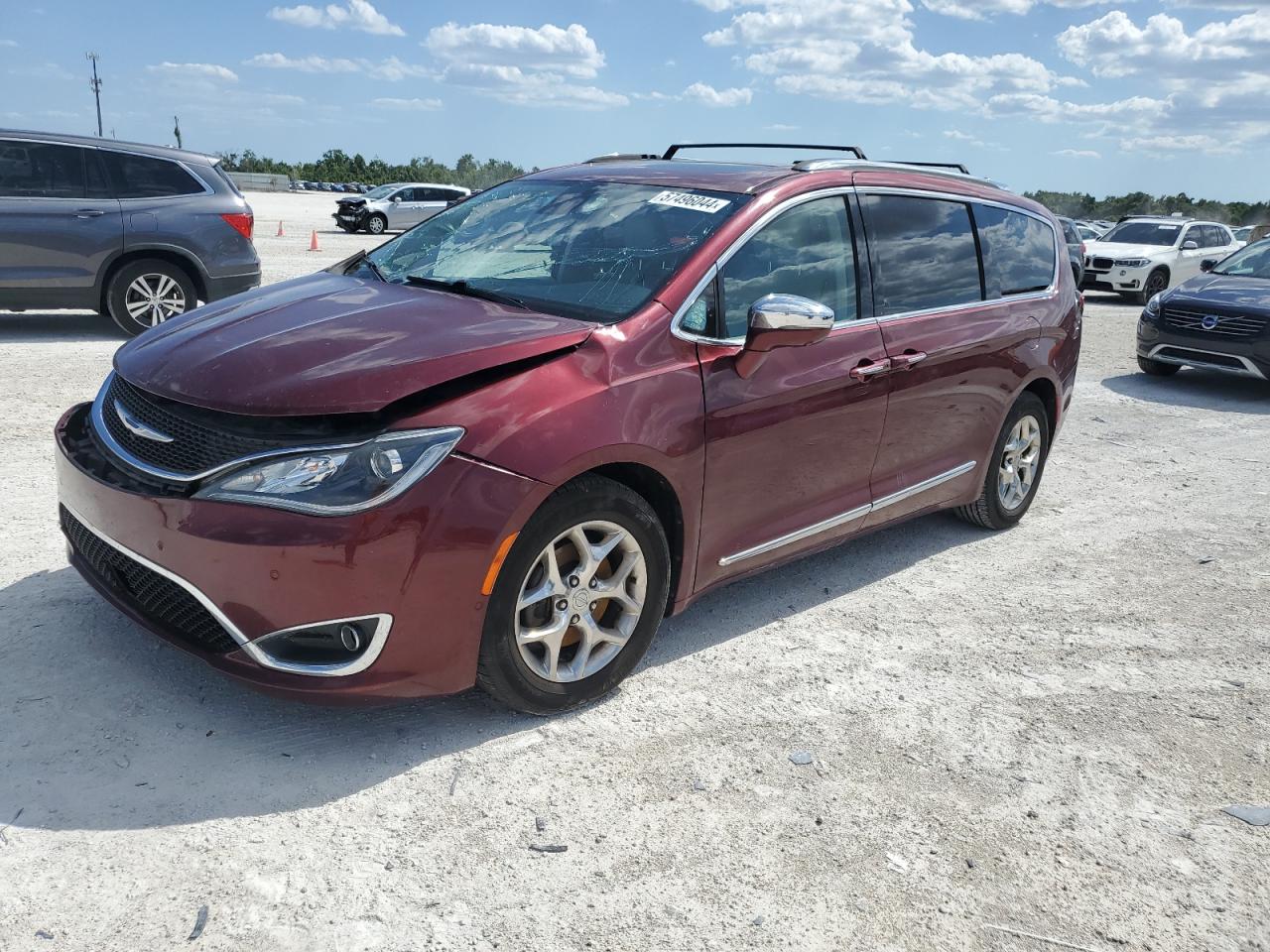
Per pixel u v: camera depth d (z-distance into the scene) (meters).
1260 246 11.53
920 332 4.51
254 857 2.66
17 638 3.63
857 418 4.23
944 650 4.18
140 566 3.12
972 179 5.27
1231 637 4.48
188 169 9.81
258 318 3.55
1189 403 9.76
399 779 3.04
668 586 3.66
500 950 2.42
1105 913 2.71
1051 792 3.24
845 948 2.52
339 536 2.83
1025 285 5.35
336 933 2.43
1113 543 5.62
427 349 3.16
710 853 2.82
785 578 4.84
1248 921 2.73
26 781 2.87
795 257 4.04
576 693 3.43
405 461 2.91
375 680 2.99
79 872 2.55
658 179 4.27
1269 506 6.49
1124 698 3.88
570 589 3.32
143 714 3.25
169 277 9.75
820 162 4.37
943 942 2.57
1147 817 3.14
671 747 3.32
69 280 9.29
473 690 3.58
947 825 3.03
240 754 3.10
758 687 3.76
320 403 2.92
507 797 2.99
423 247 4.36
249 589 2.87
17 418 6.46
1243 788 3.34
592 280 3.74
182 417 3.08
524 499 3.04
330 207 49.75
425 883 2.62
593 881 2.68
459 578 2.99
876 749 3.41
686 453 3.50
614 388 3.32
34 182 9.14
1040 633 4.41
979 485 5.29
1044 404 5.66
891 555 5.24
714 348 3.65
